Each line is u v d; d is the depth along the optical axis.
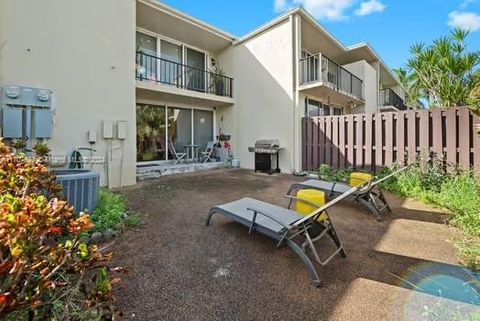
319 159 8.27
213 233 3.49
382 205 4.77
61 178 3.35
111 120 6.27
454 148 5.82
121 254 2.87
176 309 2.02
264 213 2.90
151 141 9.14
